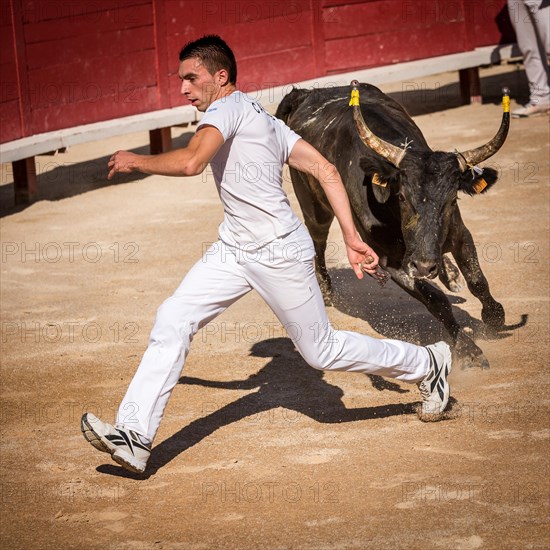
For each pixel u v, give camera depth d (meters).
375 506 9.38
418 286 12.96
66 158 30.95
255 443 11.12
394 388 12.46
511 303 15.19
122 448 9.90
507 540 8.55
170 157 9.23
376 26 32.72
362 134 12.53
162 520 9.51
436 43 33.72
